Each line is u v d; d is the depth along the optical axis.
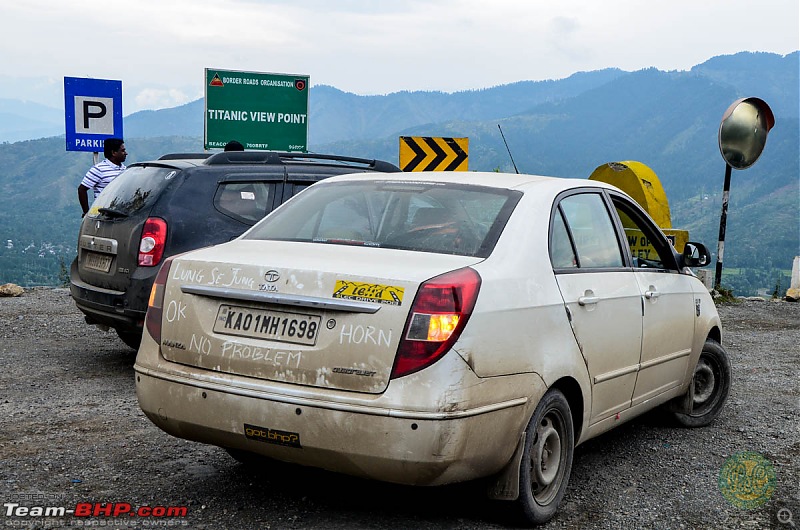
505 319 4.05
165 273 4.41
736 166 15.91
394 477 3.77
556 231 4.78
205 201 7.45
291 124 17.89
